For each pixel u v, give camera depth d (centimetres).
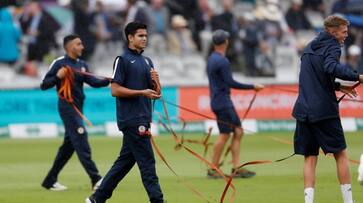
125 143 3366
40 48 8431
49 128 7631
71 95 4269
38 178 4862
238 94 7650
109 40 8469
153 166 3319
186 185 4409
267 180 4572
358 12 8994
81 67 4319
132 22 3366
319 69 3272
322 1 9350
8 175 5016
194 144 6719
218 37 4738
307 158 3366
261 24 8538
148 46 8631
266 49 8450
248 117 7631
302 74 3322
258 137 7206
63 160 4344
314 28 9038
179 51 8669
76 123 4256
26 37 8494
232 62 8419
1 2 8681
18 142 7112
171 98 7650
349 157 5662
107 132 7600
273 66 8456
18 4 8731
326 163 5312
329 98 3275
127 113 3303
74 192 4241
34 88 7650
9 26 8312
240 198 3919
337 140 3297
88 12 8325
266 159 5600
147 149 3309
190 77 8562
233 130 4706
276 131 7656
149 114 3334
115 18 8538
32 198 4044
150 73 3359
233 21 8406
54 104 7656
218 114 4716
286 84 7731
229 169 5141
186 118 7644
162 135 7438
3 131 7594
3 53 8325
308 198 3316
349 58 8175
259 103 7662
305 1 9288
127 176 4778
